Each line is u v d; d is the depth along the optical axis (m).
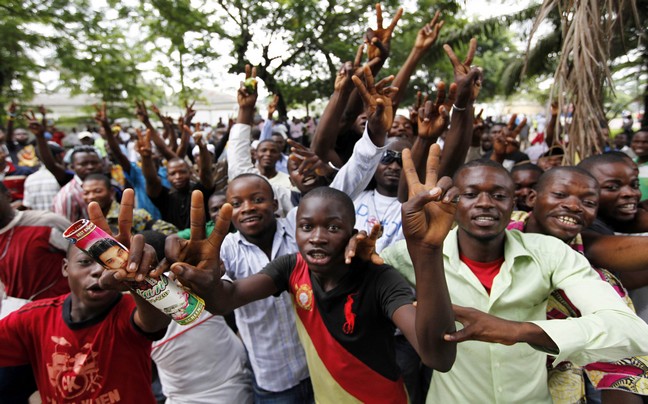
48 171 4.83
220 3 14.69
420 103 2.80
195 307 1.28
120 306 1.68
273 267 1.81
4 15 11.73
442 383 1.79
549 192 1.88
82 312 1.67
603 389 1.83
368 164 2.24
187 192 4.07
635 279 2.00
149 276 1.20
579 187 1.82
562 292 1.72
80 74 13.80
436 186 1.17
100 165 3.99
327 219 1.59
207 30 14.73
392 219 2.50
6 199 2.57
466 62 2.28
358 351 1.67
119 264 1.16
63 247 2.66
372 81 2.21
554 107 3.27
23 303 2.54
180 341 2.08
